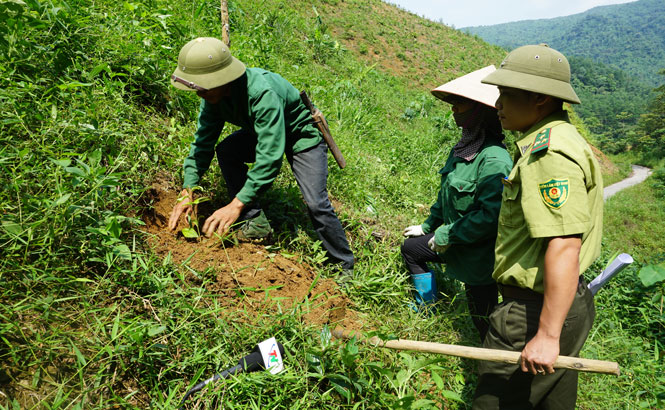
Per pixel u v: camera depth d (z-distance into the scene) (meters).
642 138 63.31
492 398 1.70
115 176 2.01
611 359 2.95
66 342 1.59
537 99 1.58
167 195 2.60
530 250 1.57
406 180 5.44
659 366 2.89
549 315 1.44
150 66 3.26
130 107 2.83
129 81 2.99
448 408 2.22
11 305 1.57
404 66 14.91
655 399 2.61
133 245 2.01
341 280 2.70
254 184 2.26
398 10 20.48
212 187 2.87
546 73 1.54
